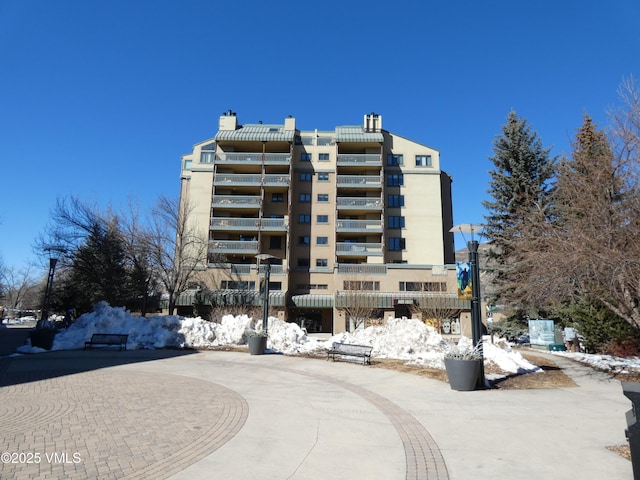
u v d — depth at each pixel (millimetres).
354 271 40406
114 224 33812
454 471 4980
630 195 10234
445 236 49875
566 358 17125
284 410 8023
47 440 5953
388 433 6578
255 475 4797
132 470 4867
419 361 15234
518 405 8625
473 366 10141
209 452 5555
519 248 13320
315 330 42781
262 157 44688
